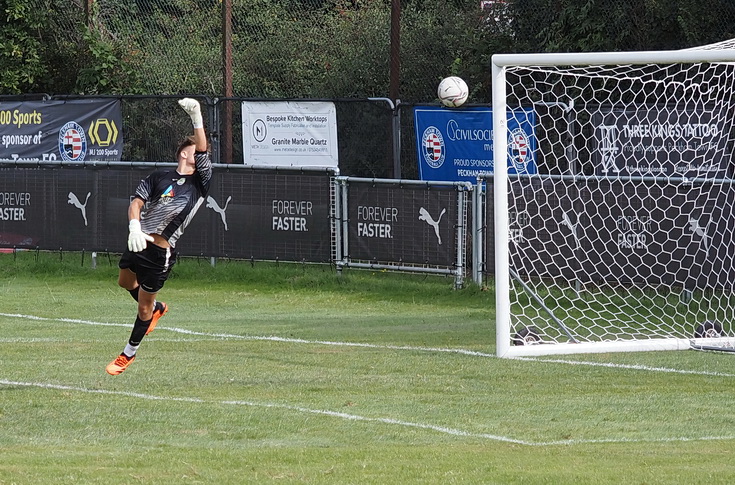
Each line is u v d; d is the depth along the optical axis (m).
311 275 41.34
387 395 22.70
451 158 41.19
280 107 43.16
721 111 36.56
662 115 37.19
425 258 39.28
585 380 24.38
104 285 41.81
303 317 34.72
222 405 21.44
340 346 28.91
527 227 36.62
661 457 17.34
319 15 55.59
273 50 53.81
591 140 38.47
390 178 44.66
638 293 35.69
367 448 18.02
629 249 35.56
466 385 23.75
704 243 34.56
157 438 18.83
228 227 42.31
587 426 19.97
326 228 40.94
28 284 42.00
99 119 45.34
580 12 44.25
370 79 49.94
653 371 25.38
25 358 26.73
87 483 15.39
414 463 16.78
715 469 16.47
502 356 27.14
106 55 52.31
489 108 40.22
